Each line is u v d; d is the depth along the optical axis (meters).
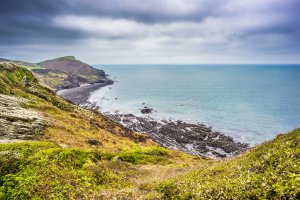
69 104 90.50
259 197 10.91
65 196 18.86
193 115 158.38
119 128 87.50
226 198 12.01
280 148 16.25
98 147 54.12
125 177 27.56
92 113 93.06
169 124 133.75
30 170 21.88
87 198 18.69
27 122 53.62
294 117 149.88
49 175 21.62
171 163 46.09
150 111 169.88
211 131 119.94
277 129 124.94
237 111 170.25
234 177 14.62
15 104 61.09
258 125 132.38
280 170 12.56
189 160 59.31
